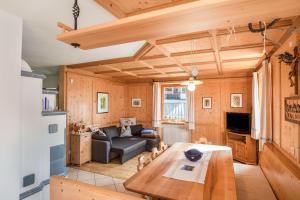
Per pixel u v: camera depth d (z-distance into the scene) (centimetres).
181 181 192
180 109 654
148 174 211
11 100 204
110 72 551
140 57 365
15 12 199
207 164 246
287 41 252
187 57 367
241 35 249
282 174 212
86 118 536
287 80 254
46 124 306
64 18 211
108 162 486
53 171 321
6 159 197
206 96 594
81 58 393
